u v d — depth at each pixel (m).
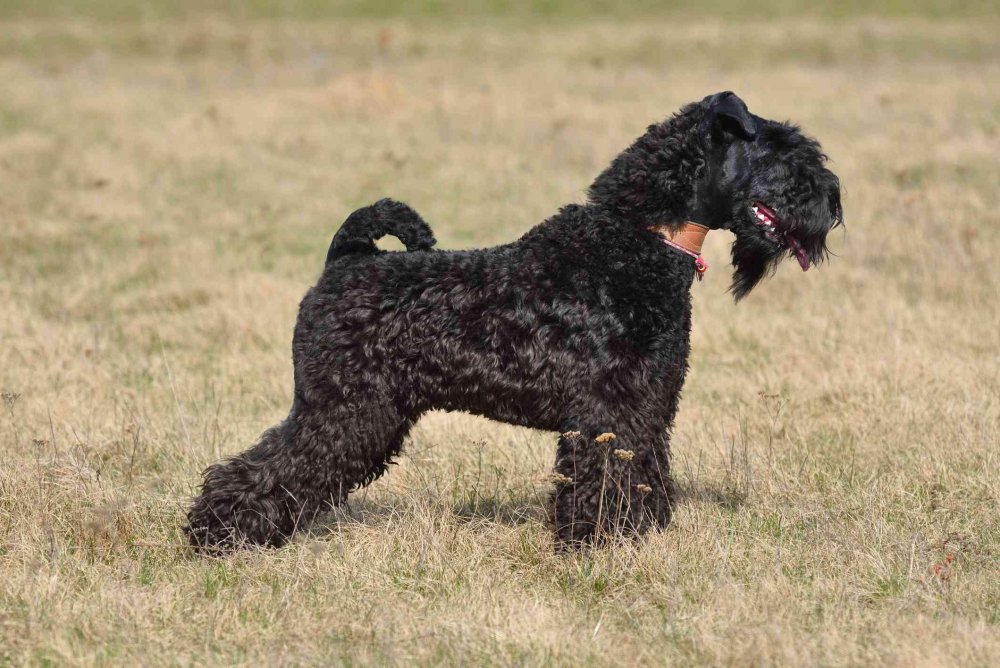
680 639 7.60
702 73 41.34
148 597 8.06
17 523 9.20
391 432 8.83
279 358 14.80
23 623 7.62
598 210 8.76
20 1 58.78
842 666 7.19
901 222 20.25
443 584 8.40
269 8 58.56
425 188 25.31
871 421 11.96
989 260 18.05
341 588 8.27
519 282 8.59
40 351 14.71
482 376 8.64
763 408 12.66
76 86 40.31
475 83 38.88
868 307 16.25
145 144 29.70
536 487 10.41
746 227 9.03
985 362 13.70
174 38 50.50
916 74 39.41
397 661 7.27
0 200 23.95
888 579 8.42
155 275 19.12
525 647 7.45
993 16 52.44
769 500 10.05
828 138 27.59
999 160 24.23
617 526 8.71
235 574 8.55
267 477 8.81
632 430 8.66
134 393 13.30
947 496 10.02
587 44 47.91
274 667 7.14
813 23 51.94
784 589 8.23
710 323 16.22
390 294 8.64
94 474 10.32
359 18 56.47
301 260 20.05
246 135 30.75
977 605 7.98
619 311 8.52
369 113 33.59
